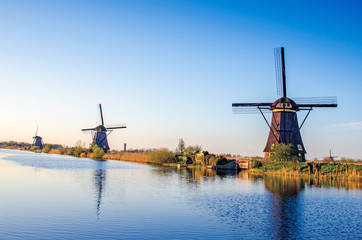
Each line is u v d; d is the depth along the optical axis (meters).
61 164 72.19
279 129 62.09
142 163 95.81
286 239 17.50
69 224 19.39
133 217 21.53
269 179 48.34
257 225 20.22
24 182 37.38
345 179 48.28
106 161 98.69
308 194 33.00
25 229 18.11
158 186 37.44
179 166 82.38
